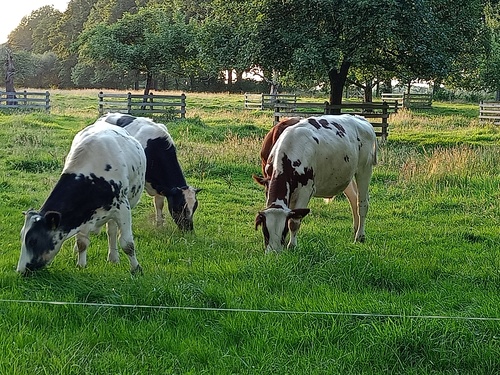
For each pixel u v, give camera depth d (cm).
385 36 1812
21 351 554
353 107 2095
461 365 571
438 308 658
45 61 8006
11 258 775
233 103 3806
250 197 1217
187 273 730
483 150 1567
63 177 718
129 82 6962
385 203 1178
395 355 573
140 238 903
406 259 808
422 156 1558
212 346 581
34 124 2067
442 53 1947
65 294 662
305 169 845
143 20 3447
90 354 562
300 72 1908
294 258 757
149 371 547
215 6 2098
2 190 1148
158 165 961
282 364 559
